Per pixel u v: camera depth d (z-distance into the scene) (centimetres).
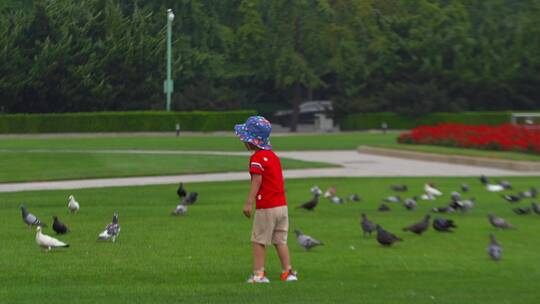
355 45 8144
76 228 1627
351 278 1088
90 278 1081
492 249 1246
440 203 2169
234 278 1088
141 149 4688
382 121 7738
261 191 1013
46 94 7206
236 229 1617
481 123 7762
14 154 4059
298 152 4628
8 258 1242
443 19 8300
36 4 7150
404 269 1173
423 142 4672
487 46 8269
